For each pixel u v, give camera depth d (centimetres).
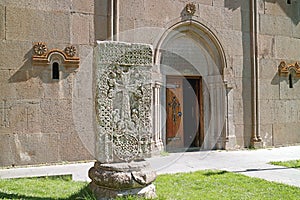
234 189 524
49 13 807
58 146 803
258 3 1066
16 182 573
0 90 762
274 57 1088
